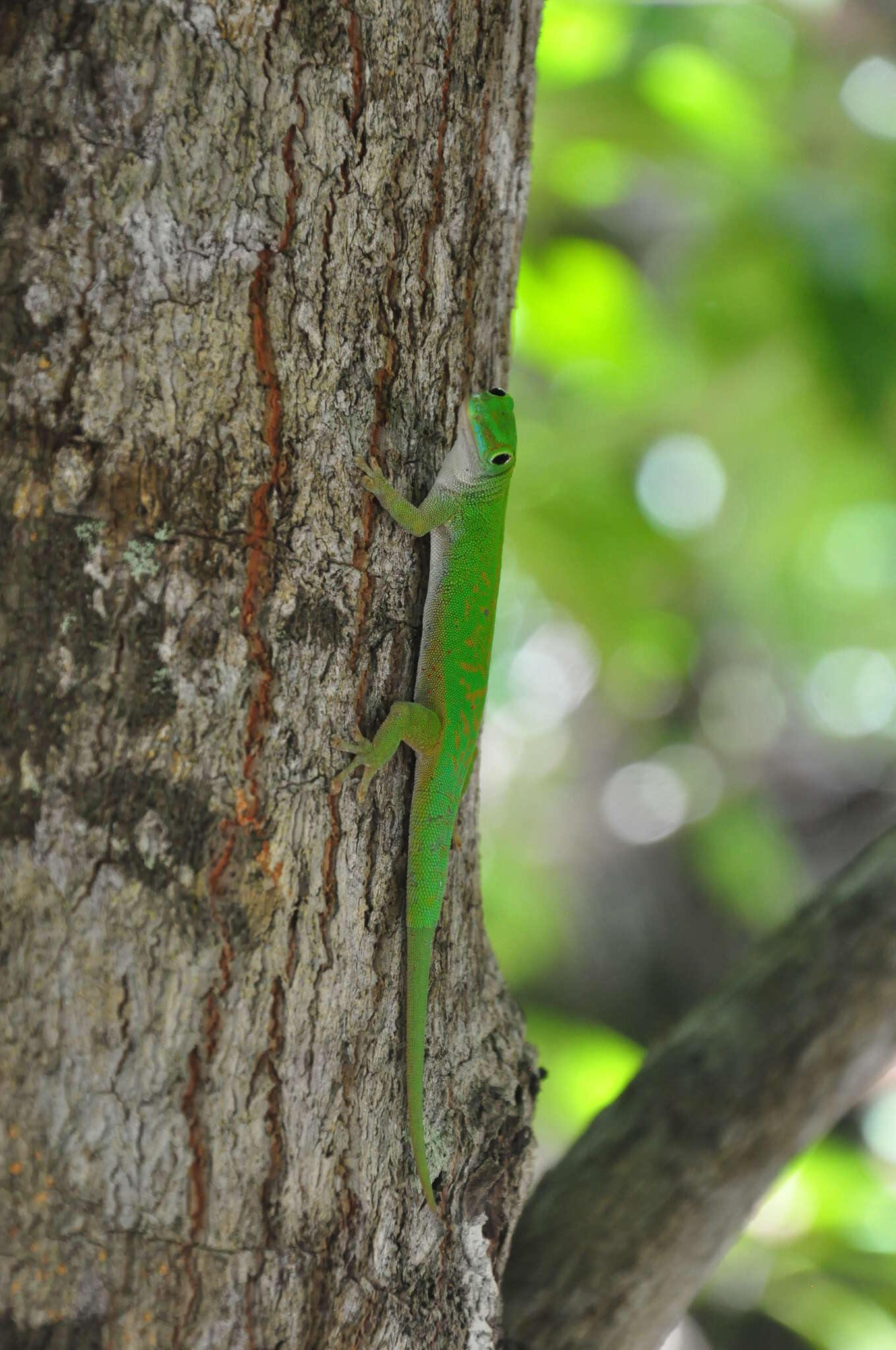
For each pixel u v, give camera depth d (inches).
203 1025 44.6
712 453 83.3
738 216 61.1
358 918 45.9
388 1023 46.3
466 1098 47.4
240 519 44.6
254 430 44.7
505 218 47.6
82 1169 44.3
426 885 46.7
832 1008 51.4
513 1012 48.6
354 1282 45.7
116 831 44.3
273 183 44.7
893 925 51.9
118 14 44.1
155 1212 44.4
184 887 44.5
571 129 63.9
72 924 44.3
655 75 62.6
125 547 44.3
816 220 60.0
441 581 48.1
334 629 45.5
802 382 66.4
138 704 44.3
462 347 47.1
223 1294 44.7
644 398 75.9
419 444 46.6
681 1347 79.4
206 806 44.6
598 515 75.5
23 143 44.1
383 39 45.4
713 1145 50.6
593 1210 50.3
